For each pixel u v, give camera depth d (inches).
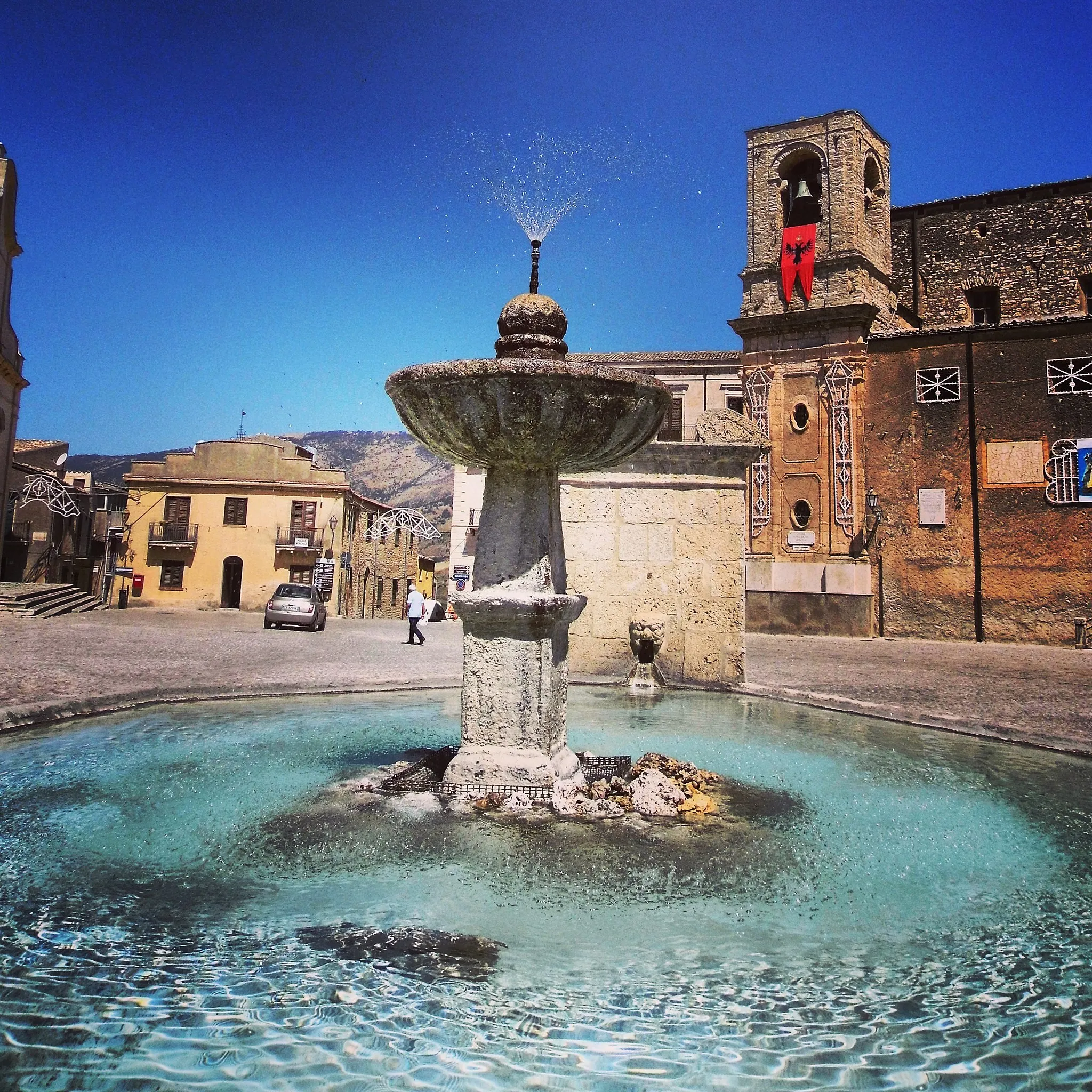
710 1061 83.8
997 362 980.6
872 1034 89.8
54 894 123.1
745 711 335.0
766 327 1106.1
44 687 335.6
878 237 1160.2
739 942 112.8
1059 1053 86.8
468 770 184.2
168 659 531.5
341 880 130.9
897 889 133.7
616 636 405.7
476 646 189.2
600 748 246.1
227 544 1736.0
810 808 182.5
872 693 406.6
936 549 995.3
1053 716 332.5
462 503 1435.8
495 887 129.5
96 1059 81.2
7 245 1169.4
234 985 96.4
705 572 399.9
